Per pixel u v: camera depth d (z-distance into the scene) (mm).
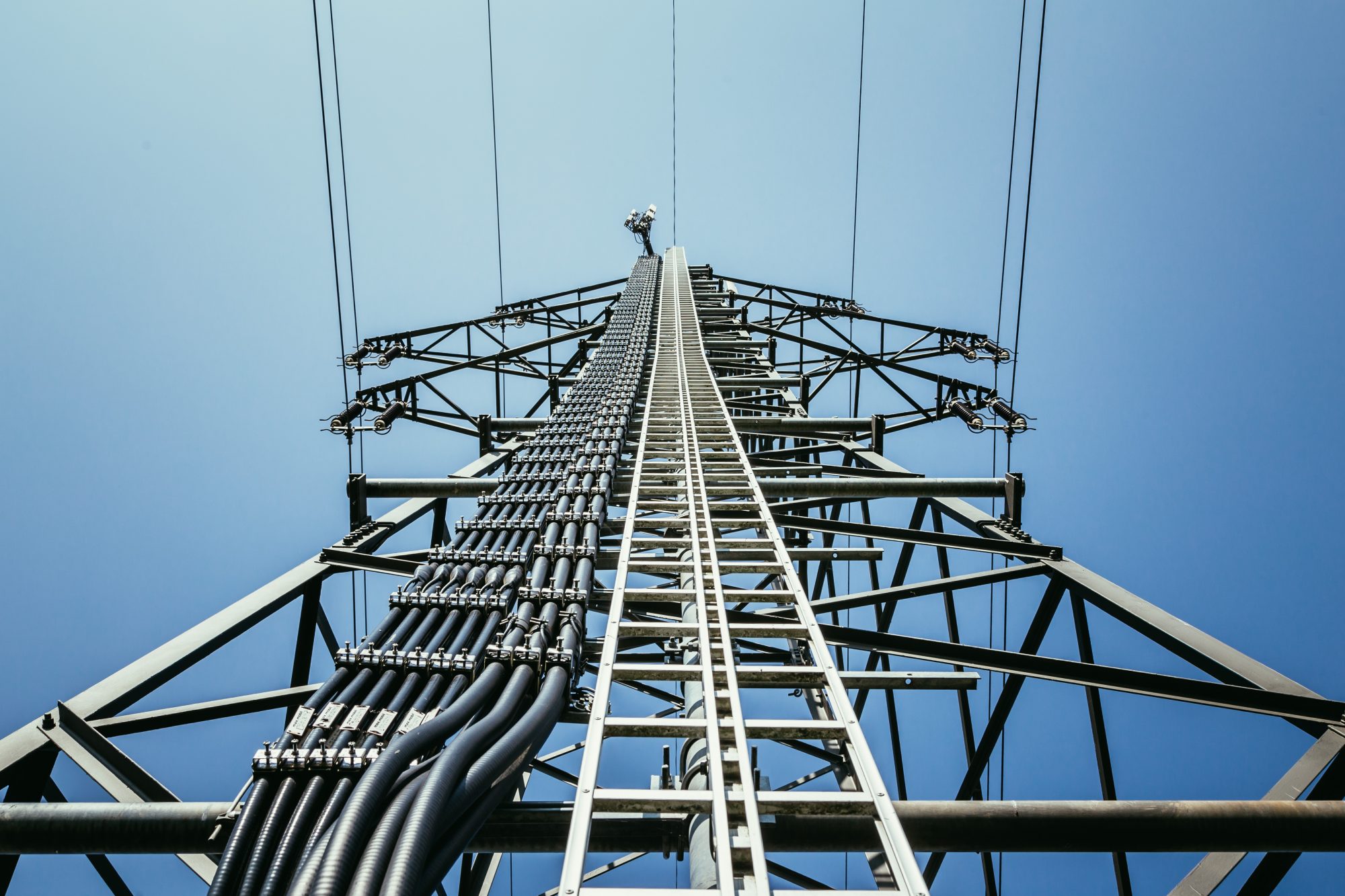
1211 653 8352
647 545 8508
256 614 8711
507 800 5980
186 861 6148
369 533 11406
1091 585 10023
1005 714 9070
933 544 11102
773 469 14258
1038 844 5703
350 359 19359
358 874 3689
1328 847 5750
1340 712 7375
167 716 7254
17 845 5586
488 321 28938
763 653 10039
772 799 4594
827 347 24062
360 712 5281
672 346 22594
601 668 5848
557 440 12672
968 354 23031
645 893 4121
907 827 5645
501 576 7605
